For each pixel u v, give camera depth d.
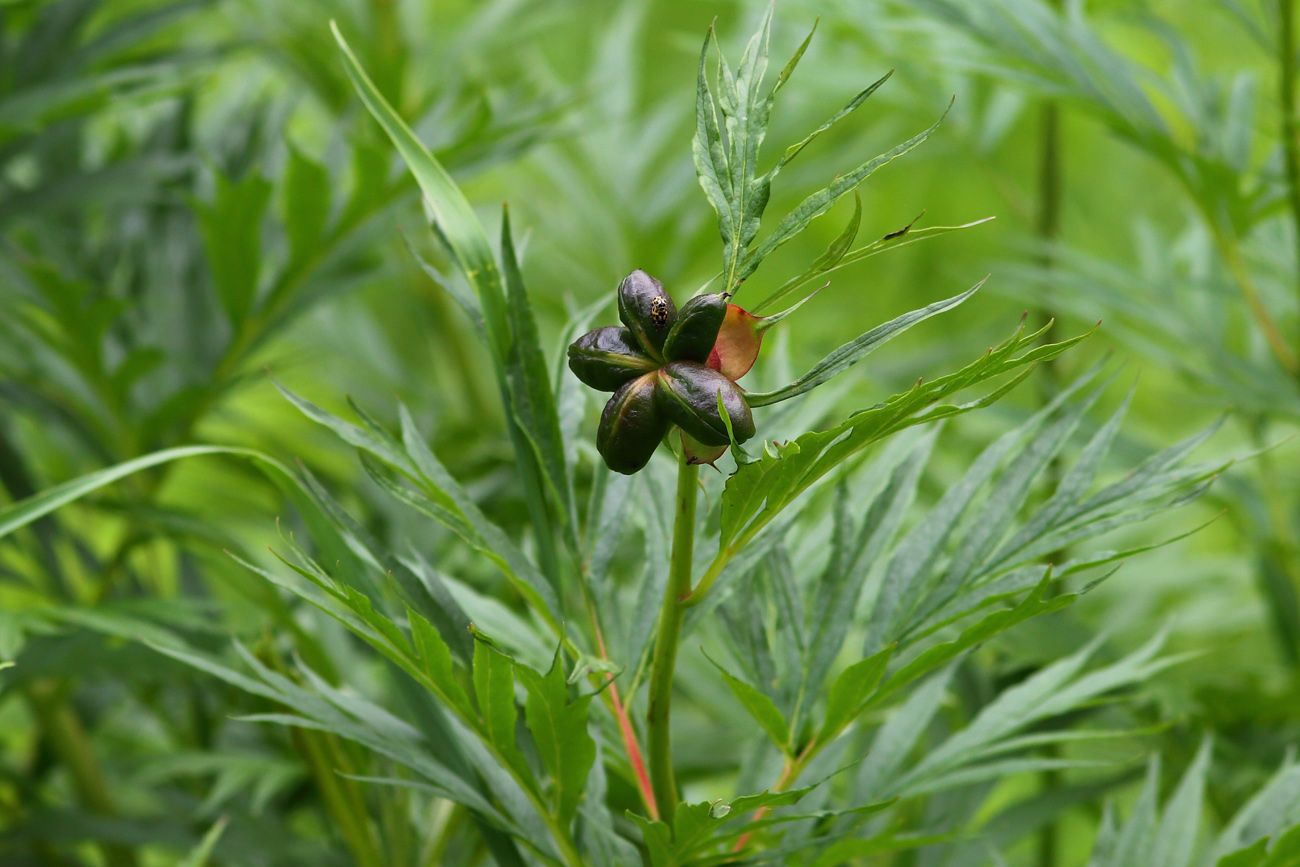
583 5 3.73
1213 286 2.59
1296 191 2.20
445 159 2.29
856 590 1.63
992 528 1.61
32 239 2.66
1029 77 2.18
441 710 1.62
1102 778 2.19
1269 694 2.13
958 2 2.27
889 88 2.98
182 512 2.07
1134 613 2.89
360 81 1.59
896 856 1.80
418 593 1.60
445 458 2.75
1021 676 1.99
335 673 1.80
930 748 1.89
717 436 1.47
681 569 1.53
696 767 2.17
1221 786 2.10
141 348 2.26
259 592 1.88
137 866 2.60
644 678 1.61
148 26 2.61
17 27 2.53
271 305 2.41
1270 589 2.49
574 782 1.55
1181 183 2.23
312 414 1.57
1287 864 1.58
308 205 2.24
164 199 2.49
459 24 3.96
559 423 1.62
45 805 2.54
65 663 1.81
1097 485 2.59
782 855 1.57
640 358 1.49
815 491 1.63
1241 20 2.31
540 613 1.59
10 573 2.28
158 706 2.57
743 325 1.49
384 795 1.78
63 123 2.63
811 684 1.62
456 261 1.62
